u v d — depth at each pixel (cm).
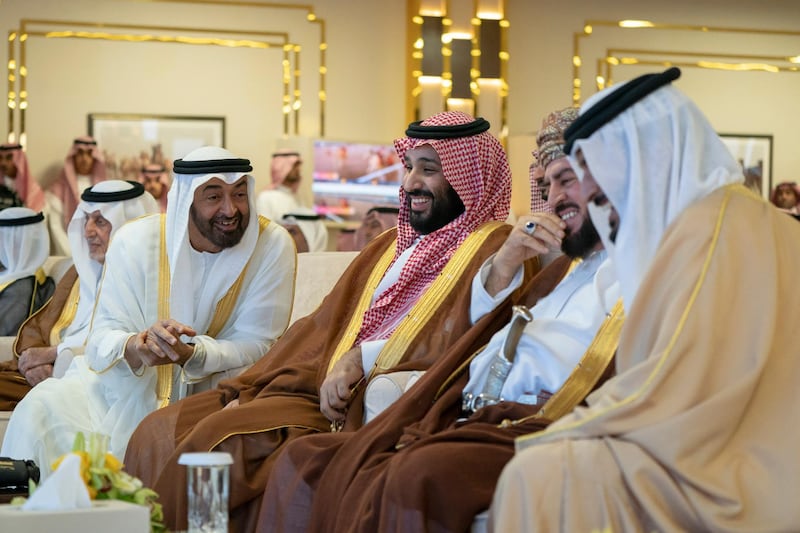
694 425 261
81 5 1207
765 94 1348
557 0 1309
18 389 580
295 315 520
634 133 294
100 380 469
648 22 1323
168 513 376
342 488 332
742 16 1344
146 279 468
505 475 267
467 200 418
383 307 418
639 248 292
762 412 268
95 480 270
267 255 479
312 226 1151
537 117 1304
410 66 1259
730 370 269
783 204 1324
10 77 1192
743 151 1345
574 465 261
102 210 576
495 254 377
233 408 392
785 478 260
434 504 292
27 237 664
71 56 1204
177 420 410
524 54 1302
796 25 1351
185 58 1226
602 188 297
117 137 1210
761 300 273
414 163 423
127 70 1215
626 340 282
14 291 653
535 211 403
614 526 256
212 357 449
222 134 1233
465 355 362
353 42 1266
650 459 259
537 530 257
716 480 258
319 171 1223
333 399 393
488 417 326
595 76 1316
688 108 296
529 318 341
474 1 1265
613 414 265
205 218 461
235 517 383
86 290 582
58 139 1201
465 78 1260
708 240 280
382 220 1094
